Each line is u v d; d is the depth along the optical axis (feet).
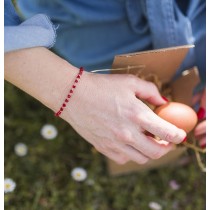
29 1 4.37
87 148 5.29
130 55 3.36
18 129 5.19
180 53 3.59
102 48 4.54
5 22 3.18
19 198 4.76
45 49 3.22
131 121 3.34
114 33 4.41
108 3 4.12
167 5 3.74
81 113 3.37
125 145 3.53
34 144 5.10
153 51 3.41
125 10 4.16
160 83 4.09
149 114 3.35
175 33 3.89
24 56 3.11
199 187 5.27
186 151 5.05
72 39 4.56
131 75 3.52
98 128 3.45
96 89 3.29
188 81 3.99
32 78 3.18
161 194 5.19
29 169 4.96
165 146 3.63
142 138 3.44
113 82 3.37
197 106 4.57
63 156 5.17
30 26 3.15
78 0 4.14
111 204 5.06
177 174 5.31
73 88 3.24
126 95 3.35
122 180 5.15
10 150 5.08
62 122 5.32
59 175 5.02
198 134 4.05
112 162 4.77
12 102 5.31
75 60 4.69
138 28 4.25
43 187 4.89
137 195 5.10
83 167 5.17
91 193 4.97
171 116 3.65
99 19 4.23
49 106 3.40
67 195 4.89
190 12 3.97
